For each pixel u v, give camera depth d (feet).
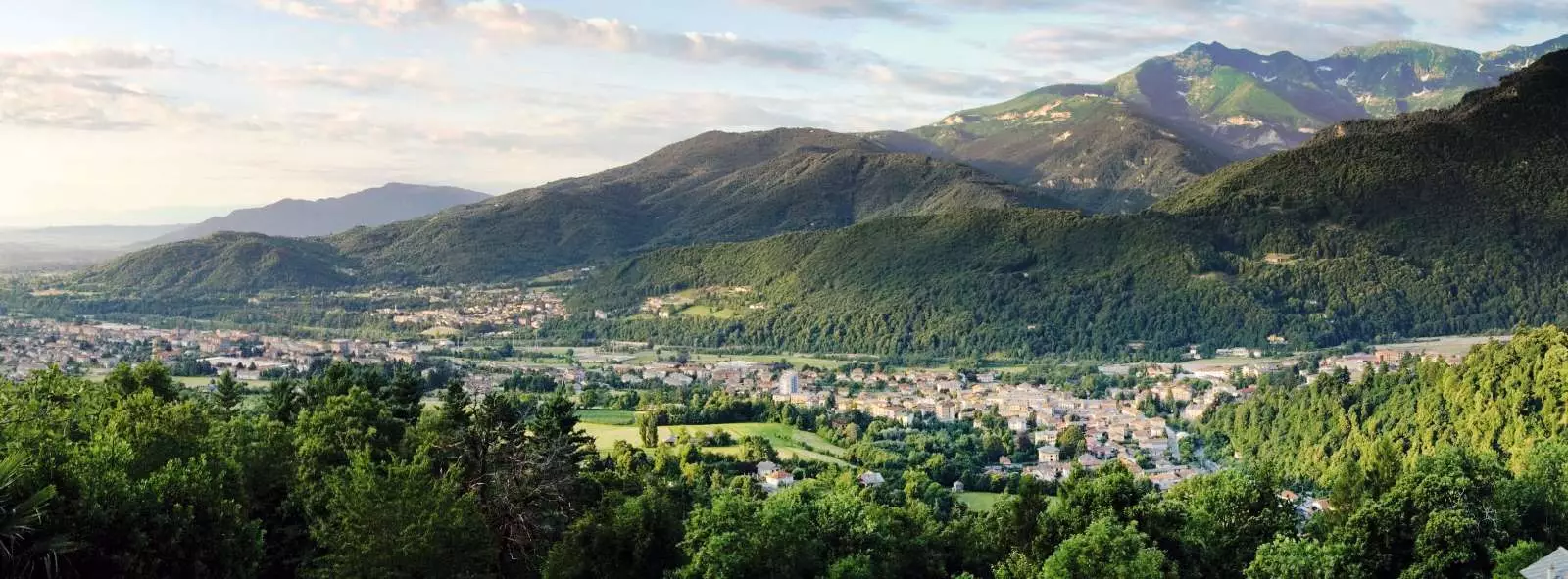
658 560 387.96
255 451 365.81
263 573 338.13
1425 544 356.38
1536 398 573.74
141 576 261.44
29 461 252.62
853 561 372.79
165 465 297.94
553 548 367.66
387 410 477.36
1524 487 383.04
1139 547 339.98
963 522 442.91
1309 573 334.44
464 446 367.04
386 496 302.66
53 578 241.55
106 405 368.89
